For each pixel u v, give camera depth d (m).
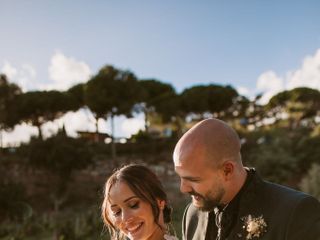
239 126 44.06
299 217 1.74
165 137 45.06
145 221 2.07
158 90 51.06
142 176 2.09
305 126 33.97
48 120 43.62
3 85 41.12
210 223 2.05
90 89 35.78
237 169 1.85
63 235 16.00
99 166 35.62
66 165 29.45
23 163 33.38
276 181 26.94
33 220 21.92
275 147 28.92
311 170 23.64
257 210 1.84
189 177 1.81
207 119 1.87
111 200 2.09
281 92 47.56
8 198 24.25
